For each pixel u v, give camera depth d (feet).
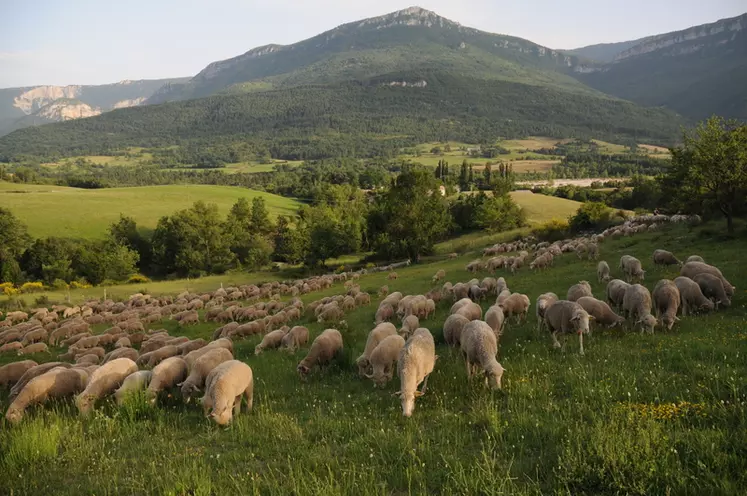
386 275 164.04
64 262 241.35
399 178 225.97
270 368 50.44
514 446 23.90
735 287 57.93
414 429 28.09
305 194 536.42
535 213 317.42
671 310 46.01
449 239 286.46
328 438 28.48
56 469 26.61
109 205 373.20
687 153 122.52
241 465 25.68
